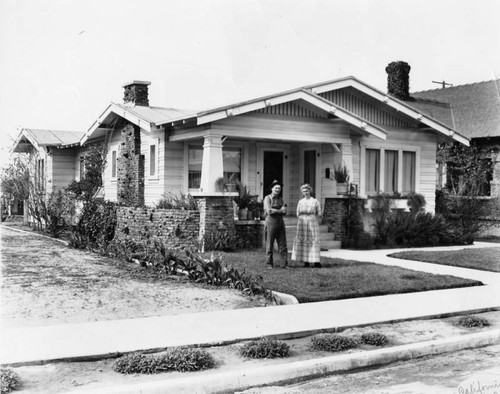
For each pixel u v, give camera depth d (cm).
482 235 2458
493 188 2445
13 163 2692
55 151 2703
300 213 1398
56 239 2069
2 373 629
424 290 1180
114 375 662
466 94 2845
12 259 1512
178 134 1808
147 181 1964
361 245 1894
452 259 1605
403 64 2566
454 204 2286
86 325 857
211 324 873
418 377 700
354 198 1911
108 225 1892
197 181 1894
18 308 958
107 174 2356
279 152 2066
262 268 1344
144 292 1103
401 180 2139
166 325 863
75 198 2248
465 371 725
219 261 1202
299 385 669
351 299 1077
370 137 2053
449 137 2181
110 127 2292
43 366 691
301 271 1313
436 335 873
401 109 2066
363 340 820
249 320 903
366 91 2014
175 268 1306
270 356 737
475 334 869
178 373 673
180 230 1634
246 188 1798
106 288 1134
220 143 1675
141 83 2214
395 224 1983
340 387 660
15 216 3103
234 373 656
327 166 1992
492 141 2462
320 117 1869
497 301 1086
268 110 1759
